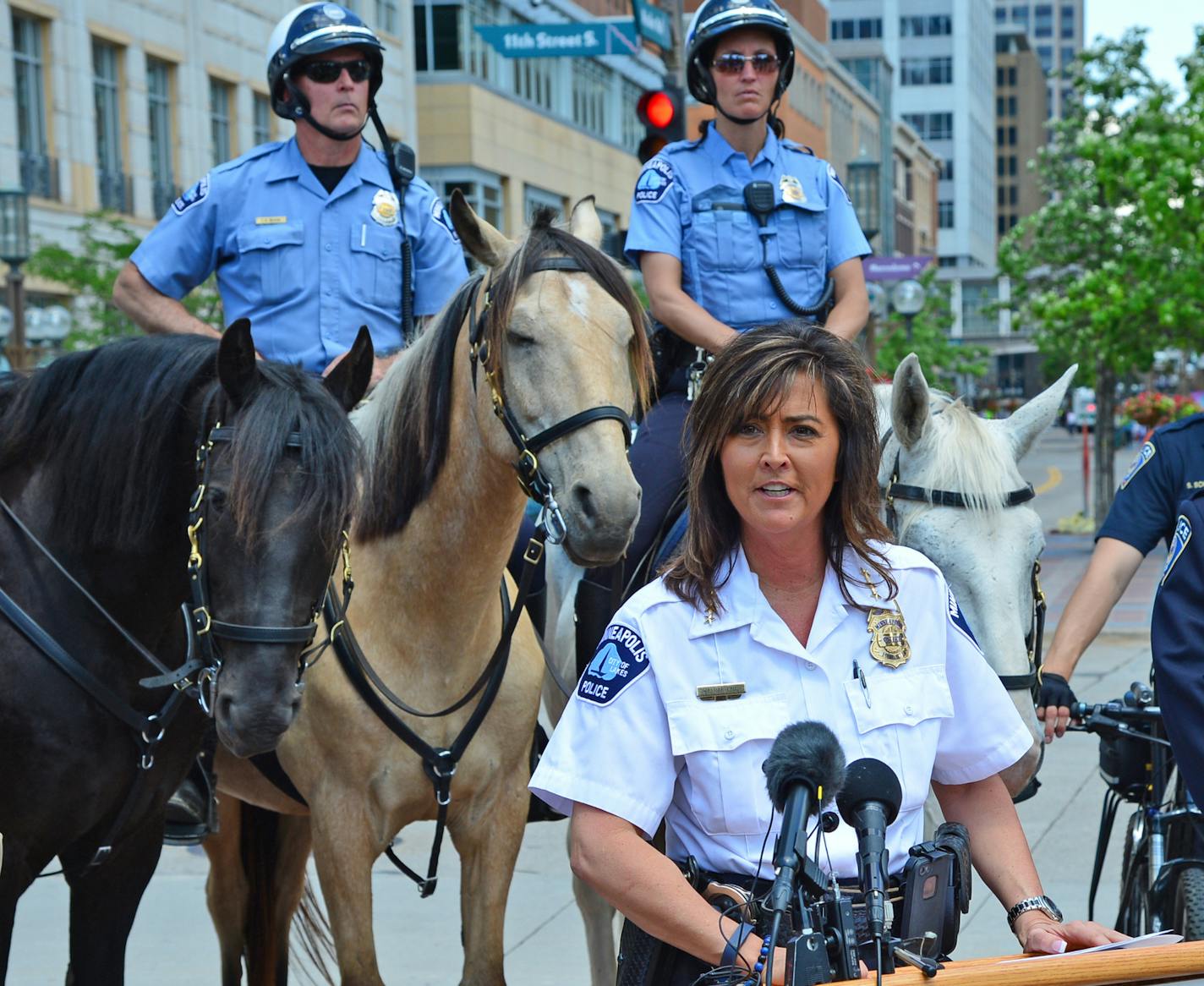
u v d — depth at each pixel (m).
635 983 2.51
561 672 4.77
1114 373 26.23
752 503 2.46
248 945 4.95
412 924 6.53
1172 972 2.22
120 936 3.97
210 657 3.46
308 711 4.03
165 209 24.28
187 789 4.41
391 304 5.03
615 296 3.82
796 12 60.12
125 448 3.67
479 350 3.87
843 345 2.49
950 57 119.56
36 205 21.14
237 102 26.12
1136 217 24.41
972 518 3.63
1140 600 17.94
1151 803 4.25
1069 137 27.58
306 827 4.94
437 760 3.99
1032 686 3.53
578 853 2.48
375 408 4.18
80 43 22.30
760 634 2.49
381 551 4.05
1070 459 56.31
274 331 4.95
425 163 30.69
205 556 3.45
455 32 30.34
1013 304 29.11
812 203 4.84
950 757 2.63
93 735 3.74
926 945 2.33
